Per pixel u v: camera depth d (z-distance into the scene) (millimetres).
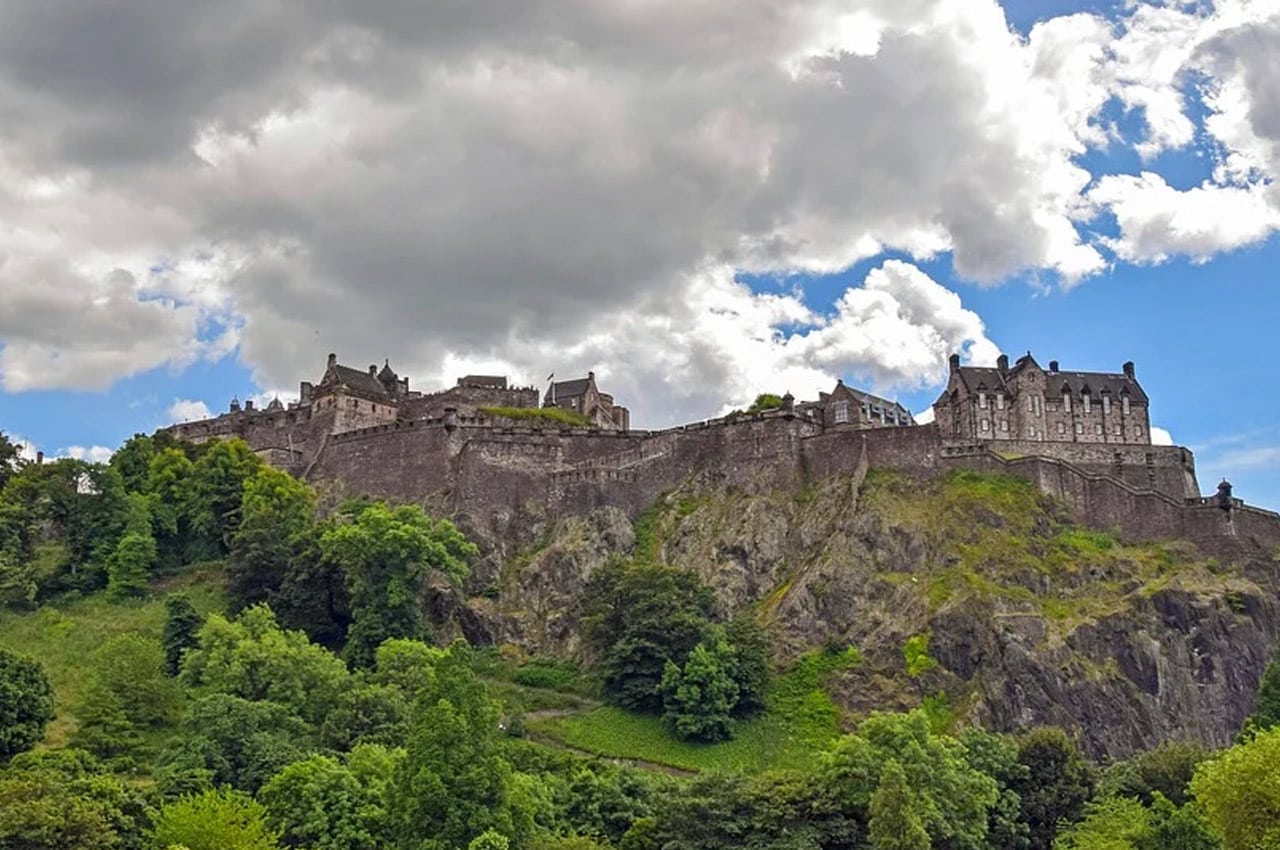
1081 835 111875
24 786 103000
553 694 166875
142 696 142250
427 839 106062
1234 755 102625
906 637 166625
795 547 185625
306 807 114062
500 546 196250
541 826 116500
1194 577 176750
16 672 136500
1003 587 169875
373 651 168000
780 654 169375
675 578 172875
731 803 117250
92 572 197000
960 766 123750
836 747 122062
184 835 99875
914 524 179500
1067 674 159750
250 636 158875
